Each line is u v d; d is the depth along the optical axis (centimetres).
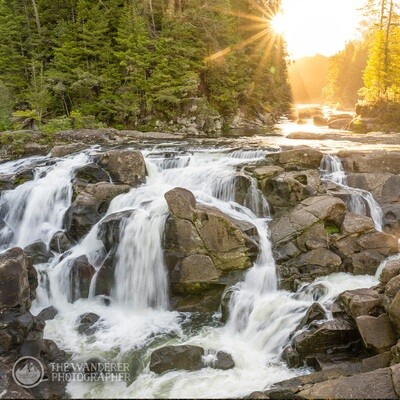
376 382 589
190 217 1041
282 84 5078
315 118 4169
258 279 1032
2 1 3738
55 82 3086
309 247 1077
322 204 1153
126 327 951
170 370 782
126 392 731
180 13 3238
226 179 1323
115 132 2484
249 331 902
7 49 3353
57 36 3512
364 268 1038
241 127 3584
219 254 1038
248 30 4322
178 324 961
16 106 3153
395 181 1345
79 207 1249
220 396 703
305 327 824
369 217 1160
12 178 1531
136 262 1074
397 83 3719
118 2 3428
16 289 829
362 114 3684
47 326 954
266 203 1273
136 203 1262
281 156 1418
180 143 2189
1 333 764
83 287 1086
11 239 1341
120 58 3050
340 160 1453
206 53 3325
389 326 724
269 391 638
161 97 2900
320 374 674
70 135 2316
